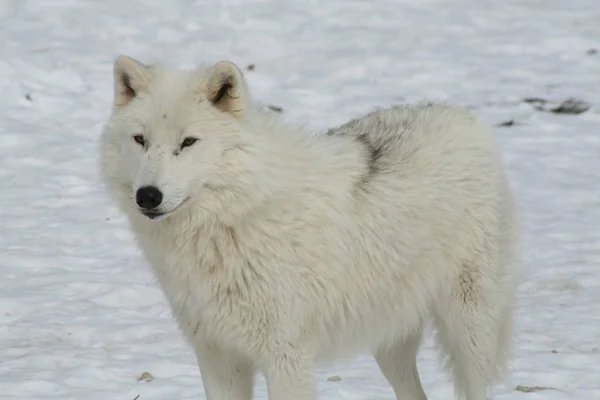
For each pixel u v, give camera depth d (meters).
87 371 17.06
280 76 38.84
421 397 15.80
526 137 33.97
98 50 39.97
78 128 33.91
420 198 14.37
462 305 14.92
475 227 14.86
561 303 21.25
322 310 13.65
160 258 13.44
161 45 40.91
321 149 13.91
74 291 21.69
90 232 25.86
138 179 12.38
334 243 13.49
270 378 13.53
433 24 44.34
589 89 37.66
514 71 39.44
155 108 12.72
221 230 13.01
